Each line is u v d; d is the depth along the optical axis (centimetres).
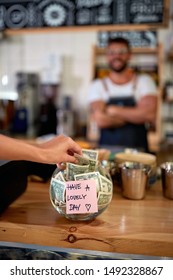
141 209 87
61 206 75
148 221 78
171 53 287
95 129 296
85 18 221
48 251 76
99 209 75
